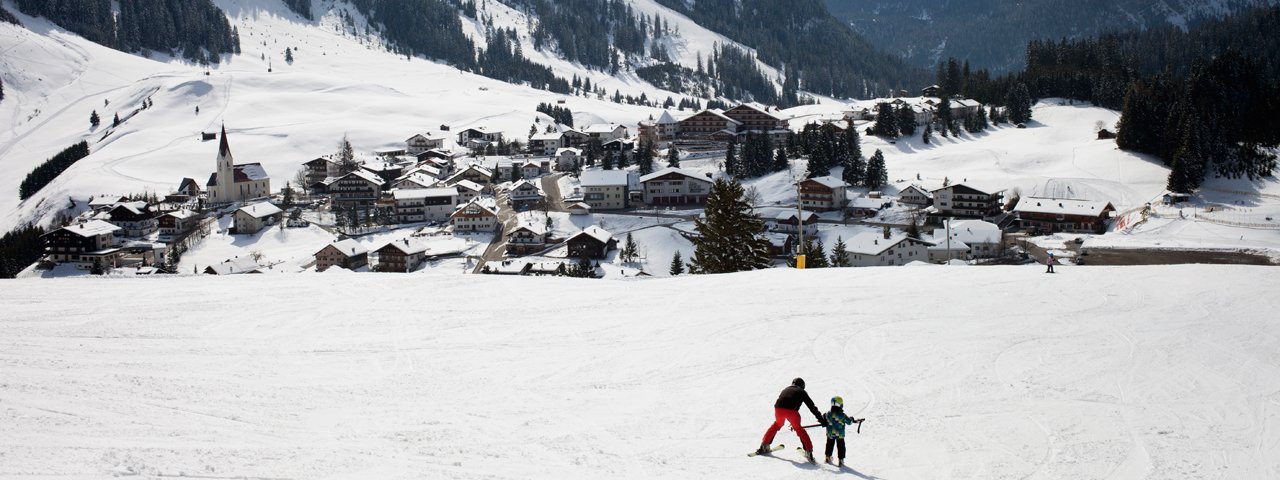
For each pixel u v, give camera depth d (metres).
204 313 32.03
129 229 137.12
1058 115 185.00
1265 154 133.88
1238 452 18.59
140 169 194.12
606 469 17.28
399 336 28.64
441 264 114.88
